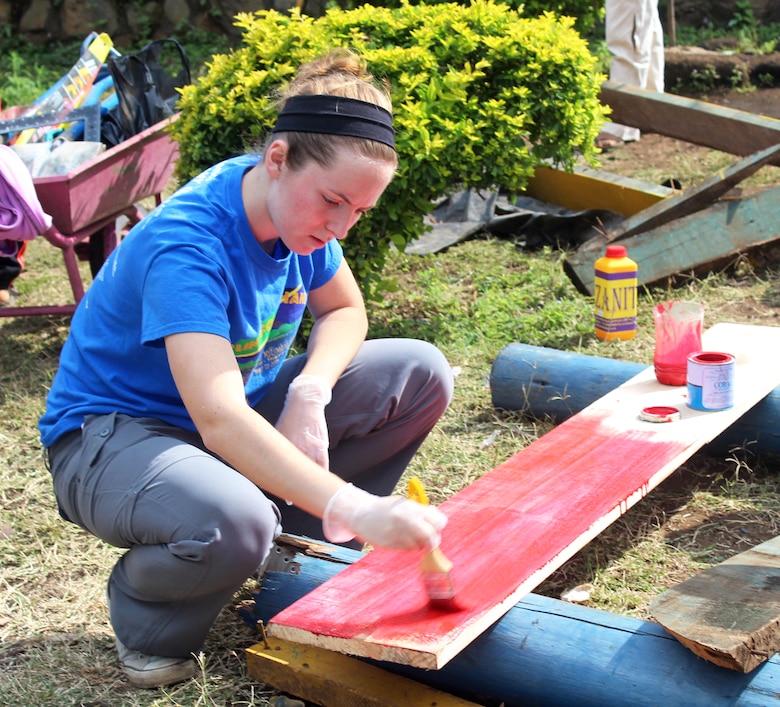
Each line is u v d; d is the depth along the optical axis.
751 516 3.48
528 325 5.22
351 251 5.06
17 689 2.75
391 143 2.35
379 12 5.61
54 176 4.98
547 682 2.35
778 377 3.73
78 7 12.83
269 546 2.60
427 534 2.12
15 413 4.68
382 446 3.16
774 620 2.18
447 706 2.36
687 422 3.38
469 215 6.93
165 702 2.65
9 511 3.79
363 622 2.28
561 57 5.19
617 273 4.93
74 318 2.86
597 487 2.93
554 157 5.45
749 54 10.91
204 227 2.49
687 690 2.20
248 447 2.28
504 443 4.11
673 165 8.14
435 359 3.13
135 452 2.60
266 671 2.59
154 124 6.02
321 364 2.90
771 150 5.55
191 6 12.89
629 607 3.00
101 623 3.07
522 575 2.43
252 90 5.01
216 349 2.37
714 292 5.57
